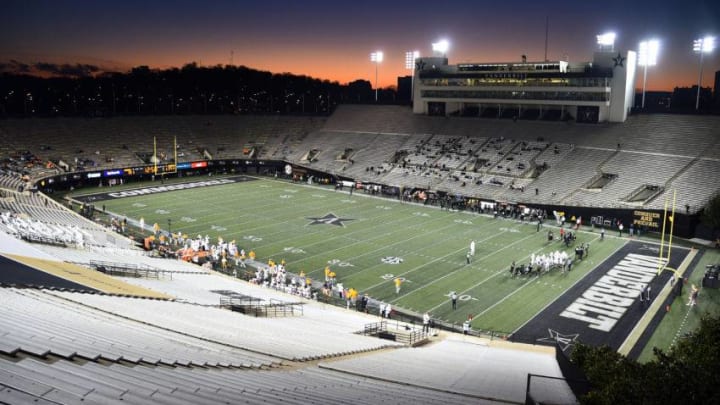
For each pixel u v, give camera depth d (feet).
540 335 107.24
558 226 197.26
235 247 155.43
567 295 129.29
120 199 231.50
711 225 171.22
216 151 312.29
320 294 129.29
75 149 272.92
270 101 476.54
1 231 109.50
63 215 174.29
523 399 44.57
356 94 519.19
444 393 45.11
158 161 284.61
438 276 142.20
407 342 87.10
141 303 70.38
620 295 128.88
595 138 244.01
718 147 210.38
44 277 72.64
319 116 346.95
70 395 24.71
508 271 146.41
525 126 270.46
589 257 159.84
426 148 280.31
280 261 152.97
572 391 44.34
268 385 36.52
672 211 182.80
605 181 217.36
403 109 322.96
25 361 28.55
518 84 267.18
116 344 38.14
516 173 240.12
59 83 406.82
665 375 41.01
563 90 253.85
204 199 235.20
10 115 277.85
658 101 351.87
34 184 224.94
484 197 228.43
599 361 55.11
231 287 116.06
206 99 463.42
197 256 147.23
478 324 112.57
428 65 304.30
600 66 245.04
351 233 182.80
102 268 97.91
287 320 87.10
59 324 41.83
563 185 222.28
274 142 328.70
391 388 44.52
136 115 315.78
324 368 51.31
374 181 263.49
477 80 281.13
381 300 125.90
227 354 47.01
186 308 76.38
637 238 182.19
